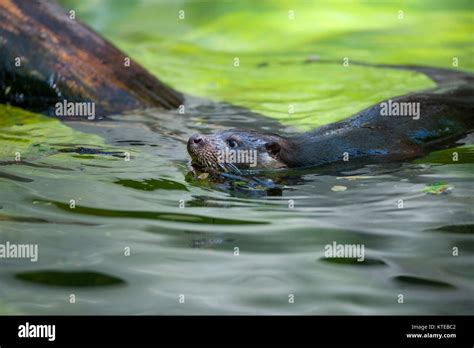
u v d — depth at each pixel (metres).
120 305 10.96
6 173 16.97
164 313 10.73
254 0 44.34
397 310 10.83
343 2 44.06
